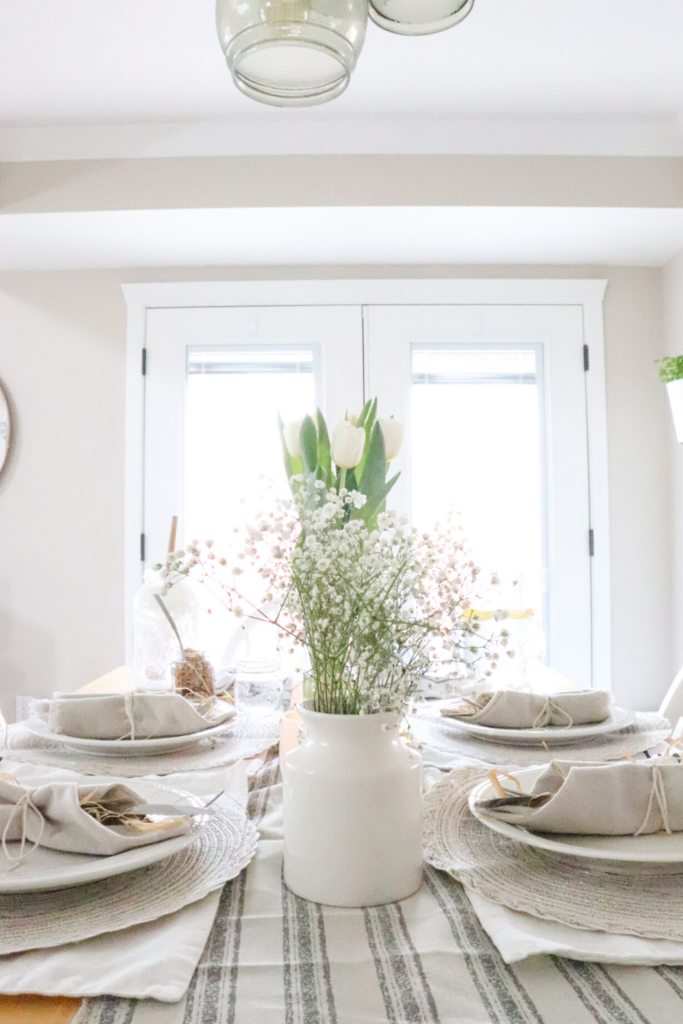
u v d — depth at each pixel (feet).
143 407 9.82
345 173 8.42
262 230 8.87
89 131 8.36
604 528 9.90
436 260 9.82
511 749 3.30
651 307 10.11
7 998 1.49
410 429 9.82
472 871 2.03
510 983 1.55
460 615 2.21
